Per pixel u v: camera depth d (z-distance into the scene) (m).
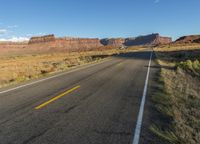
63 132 5.45
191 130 5.63
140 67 22.23
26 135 5.28
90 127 5.79
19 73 25.56
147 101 8.55
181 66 20.23
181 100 8.77
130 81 13.38
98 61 32.31
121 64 25.95
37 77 15.90
